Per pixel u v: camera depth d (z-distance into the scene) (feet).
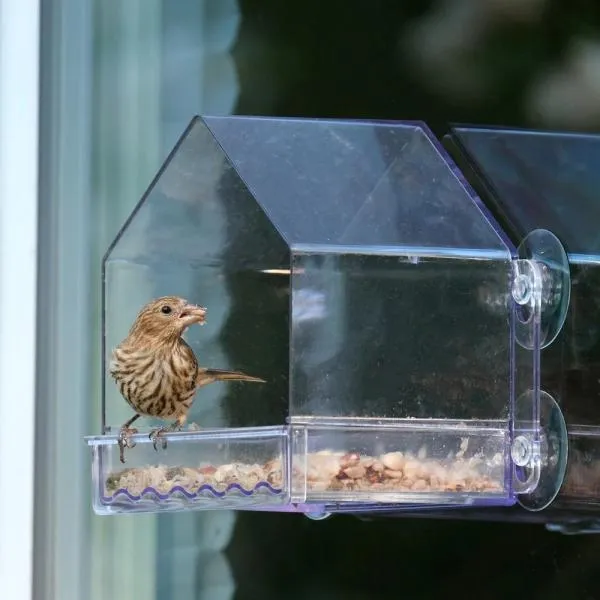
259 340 7.97
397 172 7.91
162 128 8.41
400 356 7.66
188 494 7.61
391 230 7.75
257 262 7.96
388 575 8.59
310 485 7.61
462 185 7.89
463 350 7.69
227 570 8.46
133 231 7.95
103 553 8.24
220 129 7.89
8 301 8.11
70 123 8.25
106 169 8.30
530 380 7.74
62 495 8.18
